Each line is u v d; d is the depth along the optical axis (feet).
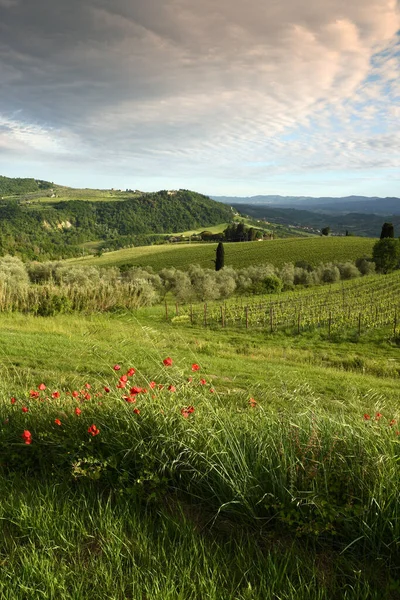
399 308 93.61
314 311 92.27
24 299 65.41
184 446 9.67
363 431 9.65
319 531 7.63
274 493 8.57
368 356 55.16
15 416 12.68
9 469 10.59
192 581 6.57
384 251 190.08
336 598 6.45
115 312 73.87
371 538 7.42
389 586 6.56
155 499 8.81
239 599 6.24
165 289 155.43
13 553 7.23
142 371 26.27
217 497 8.80
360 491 8.42
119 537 7.62
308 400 12.97
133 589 6.35
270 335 68.64
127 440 10.46
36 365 28.04
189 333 65.67
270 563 6.89
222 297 136.46
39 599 6.35
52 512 8.34
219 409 11.94
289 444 9.57
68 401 13.67
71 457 10.27
